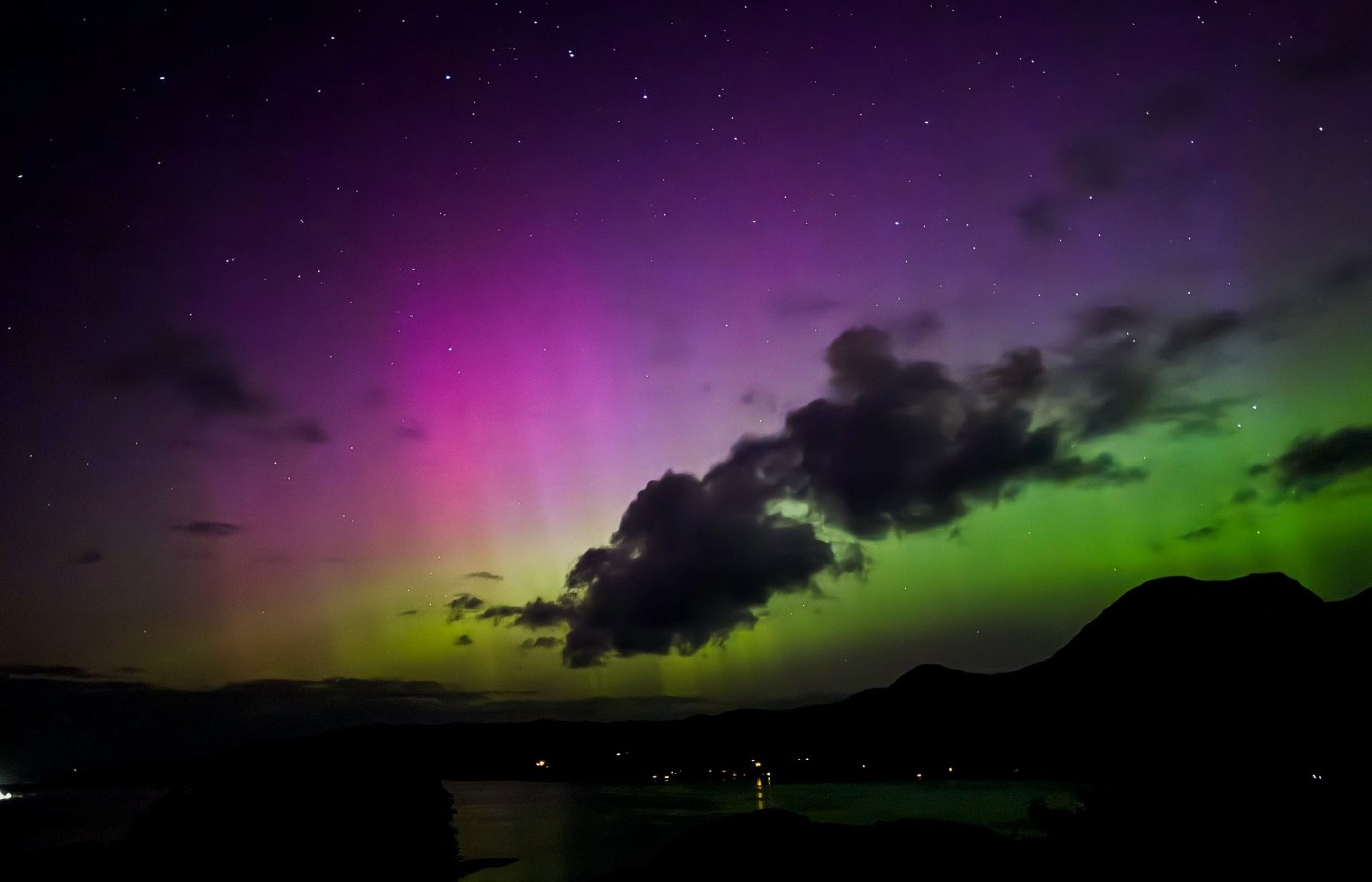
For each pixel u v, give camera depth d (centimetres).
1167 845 1648
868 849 1783
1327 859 1487
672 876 1745
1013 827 2384
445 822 3089
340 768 2997
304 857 2364
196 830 2361
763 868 1716
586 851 2767
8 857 2247
